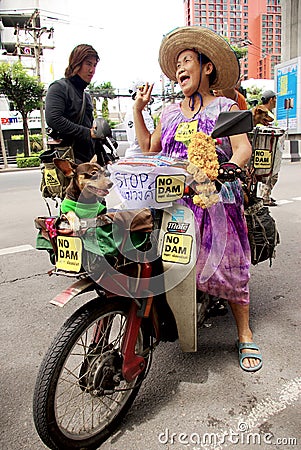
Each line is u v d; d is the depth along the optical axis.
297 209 6.30
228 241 2.24
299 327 2.83
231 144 2.21
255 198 2.79
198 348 2.60
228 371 2.36
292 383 2.24
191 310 1.99
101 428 1.87
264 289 3.48
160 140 2.51
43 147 22.58
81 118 3.42
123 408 1.96
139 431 1.93
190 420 1.99
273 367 2.38
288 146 14.83
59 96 3.23
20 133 29.72
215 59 2.16
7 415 2.06
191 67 2.18
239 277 2.32
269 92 4.53
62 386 2.21
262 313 3.05
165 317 2.09
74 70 3.31
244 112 1.75
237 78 2.29
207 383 2.25
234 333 2.77
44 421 1.63
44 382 1.62
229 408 2.06
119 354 1.88
